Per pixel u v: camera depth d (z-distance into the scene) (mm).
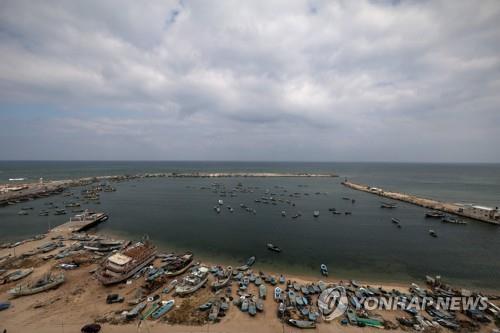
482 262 70188
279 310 42656
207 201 152750
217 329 38594
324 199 164500
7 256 64438
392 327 40062
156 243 80562
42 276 54312
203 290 50125
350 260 69938
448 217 116688
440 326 40531
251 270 61000
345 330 39156
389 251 77000
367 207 140750
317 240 85500
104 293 48312
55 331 37438
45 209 125375
